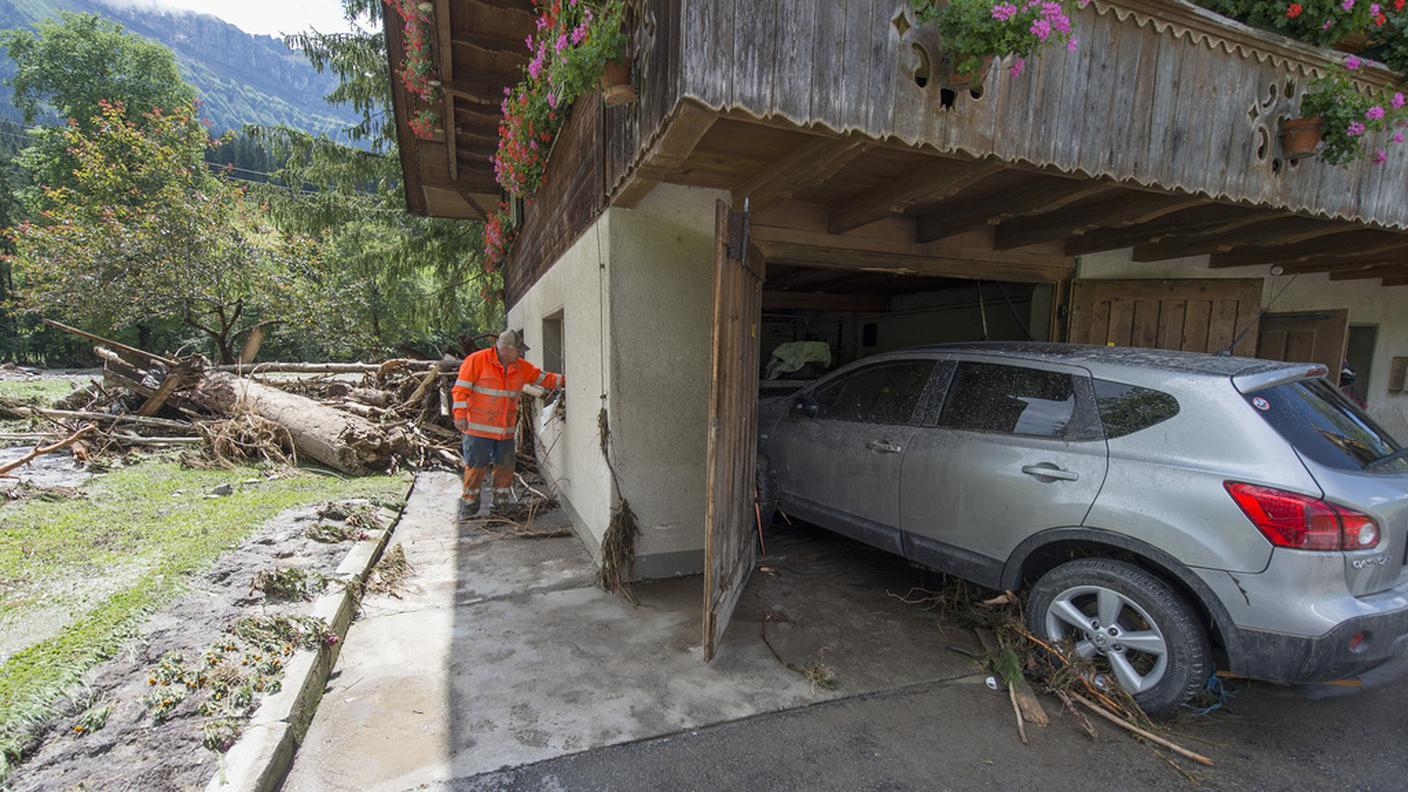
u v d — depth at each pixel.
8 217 34.41
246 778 2.20
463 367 5.76
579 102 4.55
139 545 4.34
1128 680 2.81
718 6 2.31
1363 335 7.37
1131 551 2.79
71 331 8.77
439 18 4.99
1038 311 5.59
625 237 4.04
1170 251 5.17
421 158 8.66
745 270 3.56
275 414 7.86
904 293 8.60
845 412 4.50
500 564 4.69
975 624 3.64
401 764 2.47
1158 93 3.23
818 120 2.52
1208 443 2.67
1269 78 3.52
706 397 4.38
